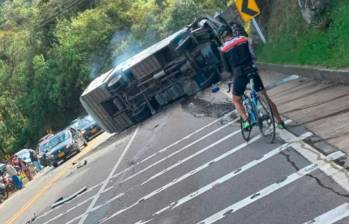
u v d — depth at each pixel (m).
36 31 84.50
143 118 27.77
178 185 11.91
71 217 14.84
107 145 28.36
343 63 15.09
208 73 26.36
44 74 76.44
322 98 13.73
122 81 26.52
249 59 11.71
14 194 33.47
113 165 19.91
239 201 9.12
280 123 11.91
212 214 9.09
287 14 25.14
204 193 10.42
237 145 12.79
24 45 85.19
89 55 73.50
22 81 81.56
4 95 81.44
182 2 62.97
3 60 87.38
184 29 26.16
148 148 19.16
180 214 9.89
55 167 35.84
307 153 9.86
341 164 8.69
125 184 15.27
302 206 7.79
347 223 6.71
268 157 10.71
